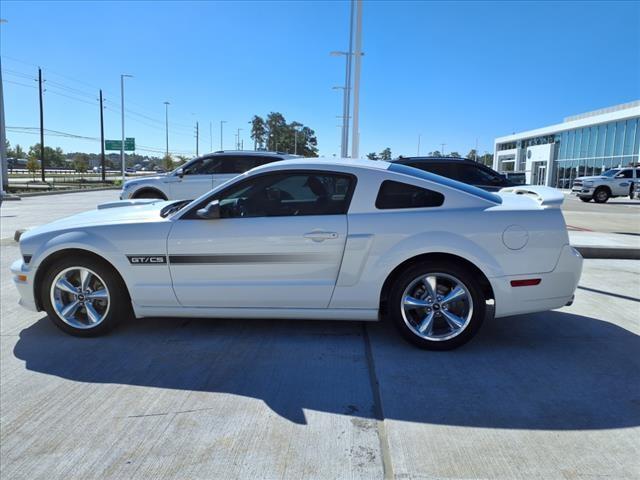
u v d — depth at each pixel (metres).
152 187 11.96
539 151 48.84
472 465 2.74
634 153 34.78
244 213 4.42
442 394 3.55
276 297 4.38
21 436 3.05
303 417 3.25
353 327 4.90
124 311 4.68
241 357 4.19
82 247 4.46
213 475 2.67
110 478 2.65
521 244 4.16
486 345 4.46
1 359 4.19
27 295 4.67
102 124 55.22
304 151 109.06
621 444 2.94
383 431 3.08
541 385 3.69
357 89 12.96
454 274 4.20
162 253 4.42
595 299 5.92
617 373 3.89
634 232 12.18
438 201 4.29
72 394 3.58
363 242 4.23
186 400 3.48
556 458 2.81
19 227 12.37
